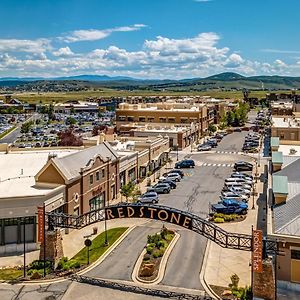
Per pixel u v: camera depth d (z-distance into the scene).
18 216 47.22
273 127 103.00
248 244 43.56
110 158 66.69
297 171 50.19
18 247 47.22
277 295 35.53
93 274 40.53
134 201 66.56
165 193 73.12
